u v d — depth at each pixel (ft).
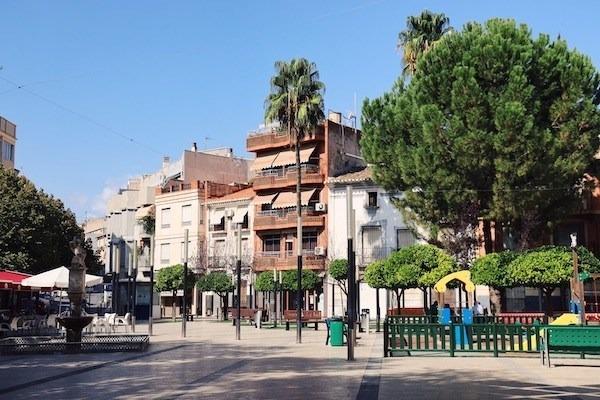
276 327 129.90
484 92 95.91
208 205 209.97
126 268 231.30
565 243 133.28
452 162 97.45
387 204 163.22
